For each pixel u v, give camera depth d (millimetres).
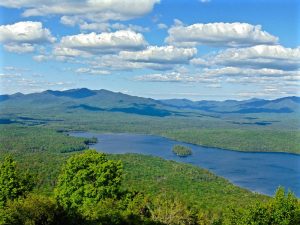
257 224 49750
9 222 43281
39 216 45156
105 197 58312
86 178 59250
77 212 51406
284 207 50438
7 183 56875
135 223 56344
